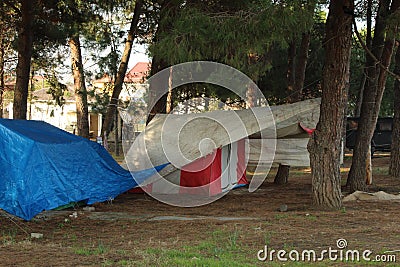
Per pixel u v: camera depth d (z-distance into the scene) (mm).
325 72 11477
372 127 14875
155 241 8383
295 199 13680
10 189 10070
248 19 10492
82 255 7195
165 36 10758
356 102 30891
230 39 10320
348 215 10703
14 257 7102
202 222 10047
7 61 23703
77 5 16969
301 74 18188
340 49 11273
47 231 9539
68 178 11375
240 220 10297
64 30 17062
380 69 14953
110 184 12625
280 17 10195
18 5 17391
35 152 10539
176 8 12406
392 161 19078
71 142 12023
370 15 14766
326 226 9508
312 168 11773
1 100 24188
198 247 7750
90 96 20484
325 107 11516
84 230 9586
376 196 13219
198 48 10375
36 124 12305
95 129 36844
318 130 11648
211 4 13172
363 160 14594
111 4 17797
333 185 11562
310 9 10922
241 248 7703
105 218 10852
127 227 9812
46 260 6887
